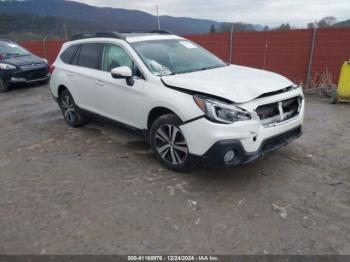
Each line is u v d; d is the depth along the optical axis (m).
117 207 3.55
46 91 11.28
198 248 2.89
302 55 10.46
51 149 5.37
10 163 4.89
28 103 9.42
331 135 5.62
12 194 3.93
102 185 4.05
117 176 4.27
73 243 3.00
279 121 3.93
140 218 3.34
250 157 3.65
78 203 3.66
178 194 3.77
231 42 11.87
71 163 4.75
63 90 6.48
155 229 3.16
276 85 3.99
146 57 4.67
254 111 3.60
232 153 3.66
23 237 3.11
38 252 2.91
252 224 3.20
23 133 6.39
